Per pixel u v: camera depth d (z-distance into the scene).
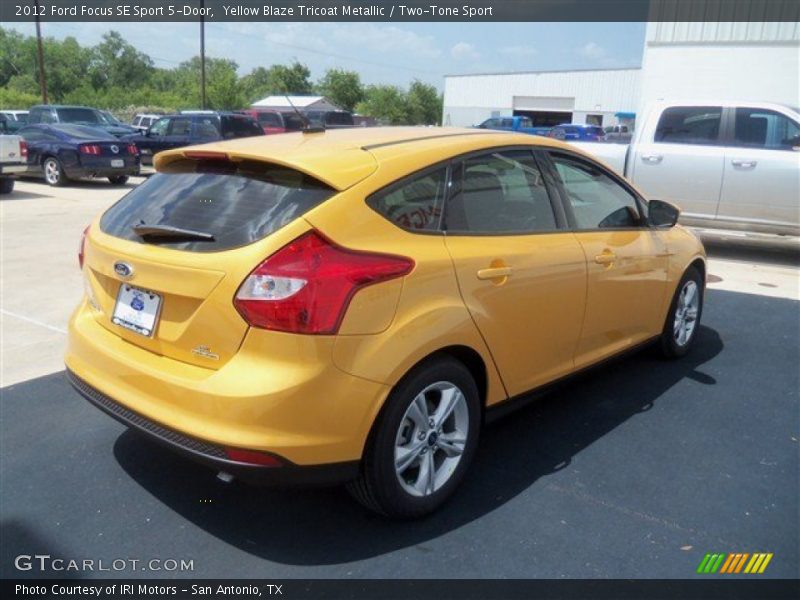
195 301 2.62
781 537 2.95
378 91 74.75
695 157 8.81
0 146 13.71
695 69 16.80
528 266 3.26
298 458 2.53
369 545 2.87
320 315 2.48
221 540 2.91
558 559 2.79
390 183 2.82
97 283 3.14
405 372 2.71
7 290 6.58
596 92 56.34
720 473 3.46
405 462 2.85
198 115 19.11
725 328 5.85
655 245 4.32
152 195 3.12
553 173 3.68
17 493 3.24
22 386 4.41
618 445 3.72
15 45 87.88
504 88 59.72
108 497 3.21
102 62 96.38
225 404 2.49
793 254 9.53
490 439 3.77
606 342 4.04
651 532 2.97
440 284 2.84
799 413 4.16
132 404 2.77
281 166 2.79
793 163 8.32
